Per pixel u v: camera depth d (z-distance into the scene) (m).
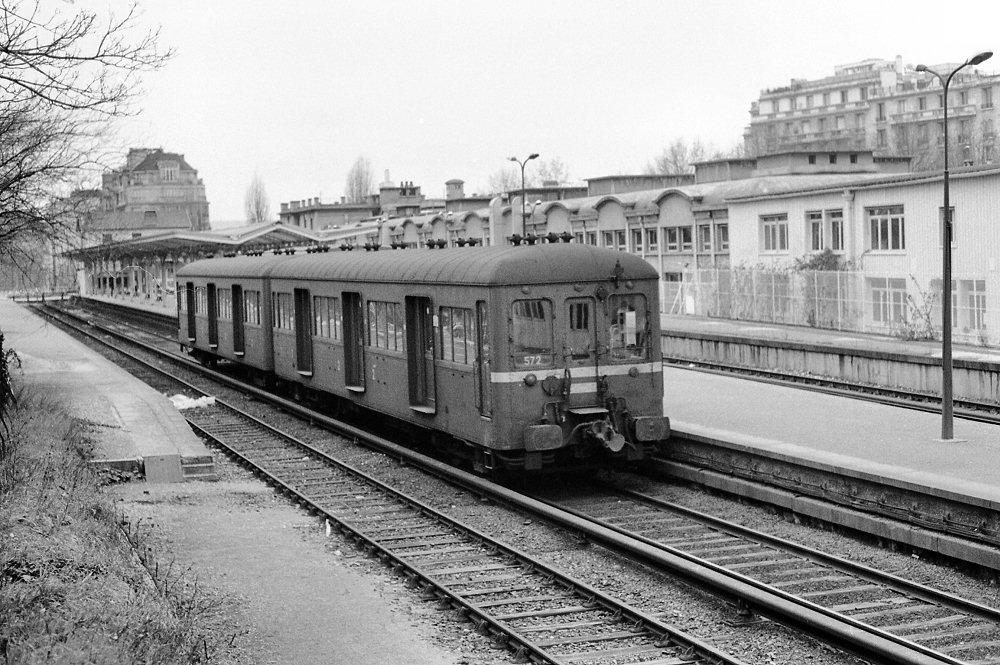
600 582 12.39
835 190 37.47
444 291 18.44
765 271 39.75
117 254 57.59
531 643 10.22
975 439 18.17
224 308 34.59
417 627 11.09
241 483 18.98
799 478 15.83
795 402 23.17
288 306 28.30
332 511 16.53
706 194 46.56
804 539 14.41
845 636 9.50
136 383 31.55
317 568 13.41
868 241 36.69
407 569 12.97
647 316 17.64
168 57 14.16
